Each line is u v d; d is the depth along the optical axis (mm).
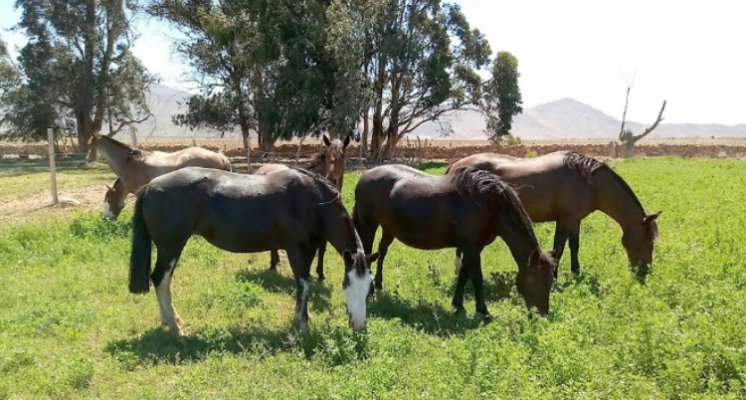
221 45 36250
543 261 7785
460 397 5348
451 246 8859
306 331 7629
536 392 5195
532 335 6531
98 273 10570
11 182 25344
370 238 9805
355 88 35062
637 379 5363
